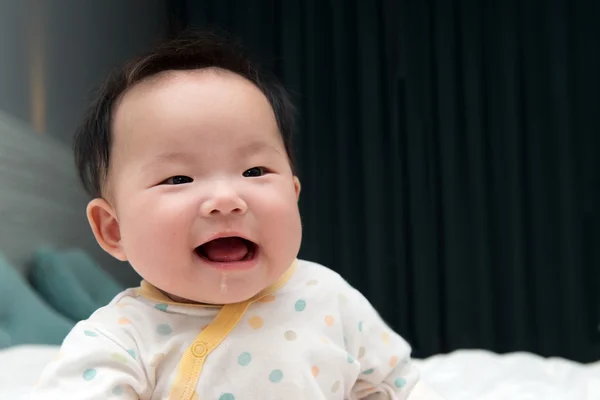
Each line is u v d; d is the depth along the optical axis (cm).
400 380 76
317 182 330
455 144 324
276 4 333
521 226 321
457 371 126
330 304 73
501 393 110
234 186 64
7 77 209
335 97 331
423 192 326
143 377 65
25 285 178
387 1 330
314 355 68
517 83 323
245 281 64
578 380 119
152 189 65
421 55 328
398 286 325
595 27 321
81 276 206
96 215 73
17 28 217
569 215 316
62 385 62
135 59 78
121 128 69
